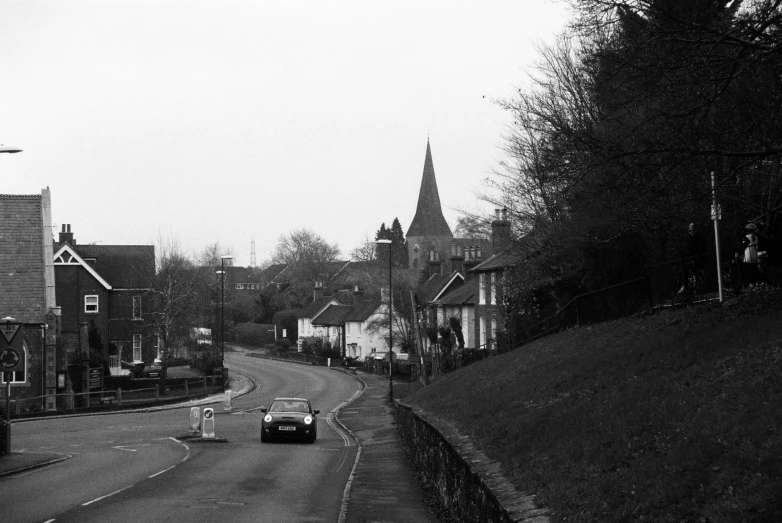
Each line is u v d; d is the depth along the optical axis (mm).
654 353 14242
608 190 14242
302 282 139875
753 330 12031
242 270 176500
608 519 7930
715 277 18344
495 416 16797
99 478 20172
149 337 67000
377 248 124750
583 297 27078
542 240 32875
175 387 64312
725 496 7023
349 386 71000
